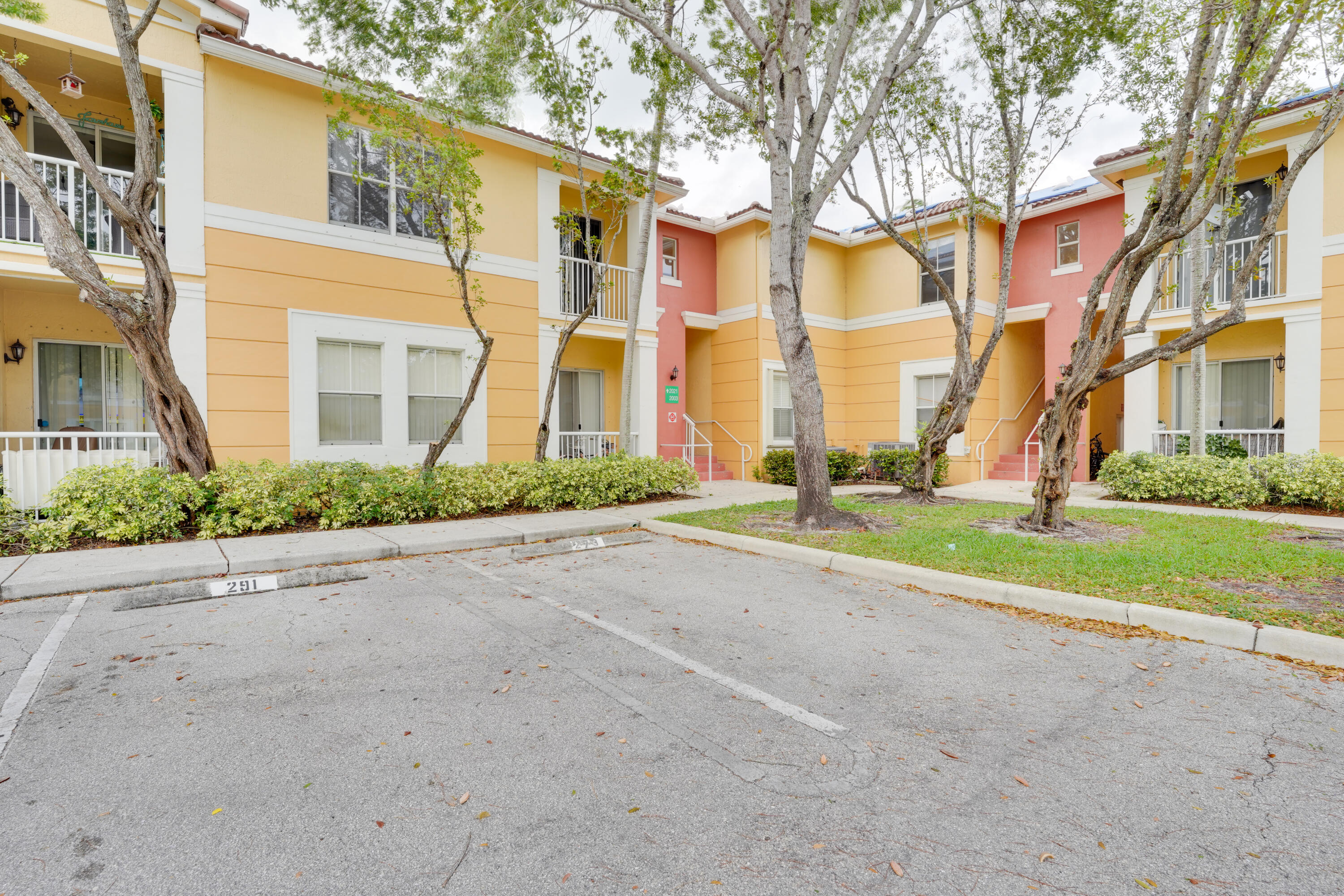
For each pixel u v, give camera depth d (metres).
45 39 8.03
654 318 14.02
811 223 8.48
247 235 9.22
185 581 5.97
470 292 11.28
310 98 9.77
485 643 4.38
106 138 9.81
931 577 5.82
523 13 8.52
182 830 2.34
